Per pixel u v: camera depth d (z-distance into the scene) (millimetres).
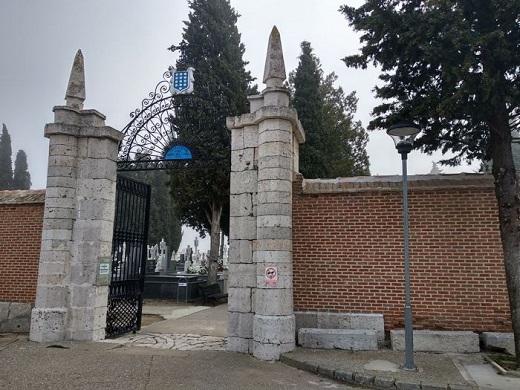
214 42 20625
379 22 7906
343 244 8969
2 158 65125
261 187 8664
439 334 8039
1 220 10727
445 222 8641
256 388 6242
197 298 18984
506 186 7367
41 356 7891
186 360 7750
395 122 8297
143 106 10602
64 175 9734
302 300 8938
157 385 6277
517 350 6953
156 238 42719
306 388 6309
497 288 8305
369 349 8156
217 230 20047
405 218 7406
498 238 8430
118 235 10430
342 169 27828
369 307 8695
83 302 9445
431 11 7246
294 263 9070
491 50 6895
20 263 10438
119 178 10477
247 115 9141
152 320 13445
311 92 24594
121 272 10539
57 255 9469
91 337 9328
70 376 6637
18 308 10211
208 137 10375
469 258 8469
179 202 20484
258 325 8125
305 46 25156
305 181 9562
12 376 6602
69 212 9703
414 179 8992
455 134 8688
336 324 8625
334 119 30094
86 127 9961
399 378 6406
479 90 6965
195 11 21016
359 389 6371
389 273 8703
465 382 6227
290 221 8617
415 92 8578
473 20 7332
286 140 8766
